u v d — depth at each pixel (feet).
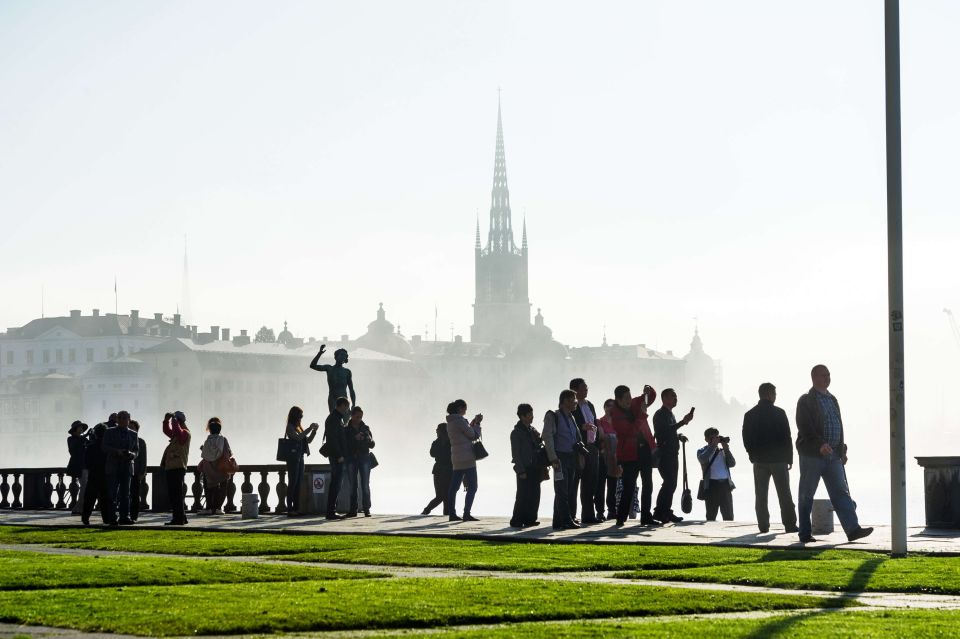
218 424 162.40
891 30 107.96
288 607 73.31
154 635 65.92
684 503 154.81
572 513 137.28
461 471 146.61
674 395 136.98
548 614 71.87
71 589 84.07
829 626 67.15
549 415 132.05
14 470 194.70
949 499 129.08
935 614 71.97
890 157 107.76
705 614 73.05
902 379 105.29
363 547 114.32
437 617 70.44
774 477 126.11
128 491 153.48
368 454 161.27
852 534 115.03
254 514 158.30
